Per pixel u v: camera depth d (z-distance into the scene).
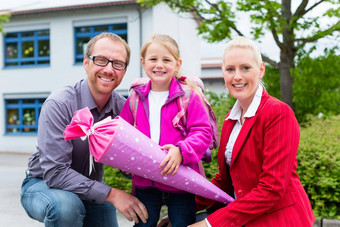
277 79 6.68
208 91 6.20
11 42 16.75
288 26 5.36
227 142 2.07
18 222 4.16
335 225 2.91
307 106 5.95
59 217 1.89
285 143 1.73
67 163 2.00
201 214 2.21
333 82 5.84
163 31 14.23
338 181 3.46
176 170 1.75
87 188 1.92
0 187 6.58
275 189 1.70
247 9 5.18
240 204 1.75
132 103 2.11
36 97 16.20
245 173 1.88
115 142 1.63
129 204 1.89
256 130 1.84
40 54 16.48
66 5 15.23
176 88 2.03
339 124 5.29
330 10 5.14
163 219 2.32
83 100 2.19
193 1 5.78
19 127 16.56
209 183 1.91
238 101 2.03
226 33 5.88
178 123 1.97
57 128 2.01
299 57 6.06
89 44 2.15
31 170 2.28
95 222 2.47
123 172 2.26
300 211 1.81
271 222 1.77
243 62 1.85
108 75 2.08
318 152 3.60
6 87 16.58
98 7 14.82
